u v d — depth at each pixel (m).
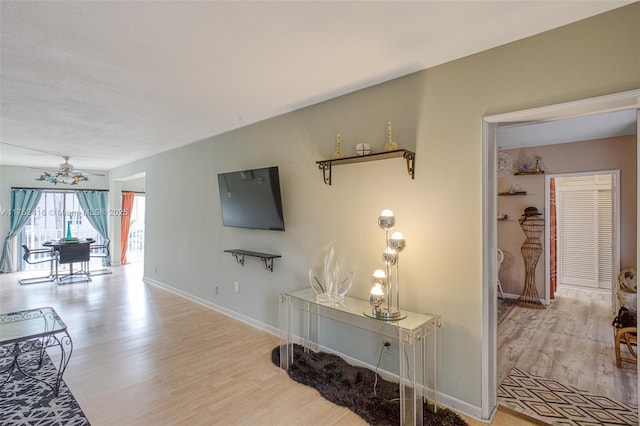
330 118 3.09
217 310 4.55
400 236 2.37
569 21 1.85
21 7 1.64
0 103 3.12
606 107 1.83
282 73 2.50
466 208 2.25
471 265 2.23
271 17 1.76
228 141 4.27
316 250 3.24
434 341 2.35
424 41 2.05
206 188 4.70
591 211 5.93
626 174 4.41
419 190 2.49
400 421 2.10
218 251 4.52
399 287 2.60
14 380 2.69
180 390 2.55
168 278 5.66
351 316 2.49
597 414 2.27
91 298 5.19
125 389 2.56
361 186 2.86
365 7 1.69
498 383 2.69
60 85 2.69
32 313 3.14
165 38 1.97
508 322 4.21
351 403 2.34
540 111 1.96
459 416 2.22
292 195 3.47
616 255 4.43
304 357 3.03
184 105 3.22
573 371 2.89
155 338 3.58
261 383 2.65
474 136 2.22
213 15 1.74
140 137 4.60
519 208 5.33
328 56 2.23
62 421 2.17
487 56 2.16
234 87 2.77
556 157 4.98
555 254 5.60
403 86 2.57
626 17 1.71
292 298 2.93
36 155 6.01
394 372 2.67
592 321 4.25
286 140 3.51
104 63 2.30
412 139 2.52
